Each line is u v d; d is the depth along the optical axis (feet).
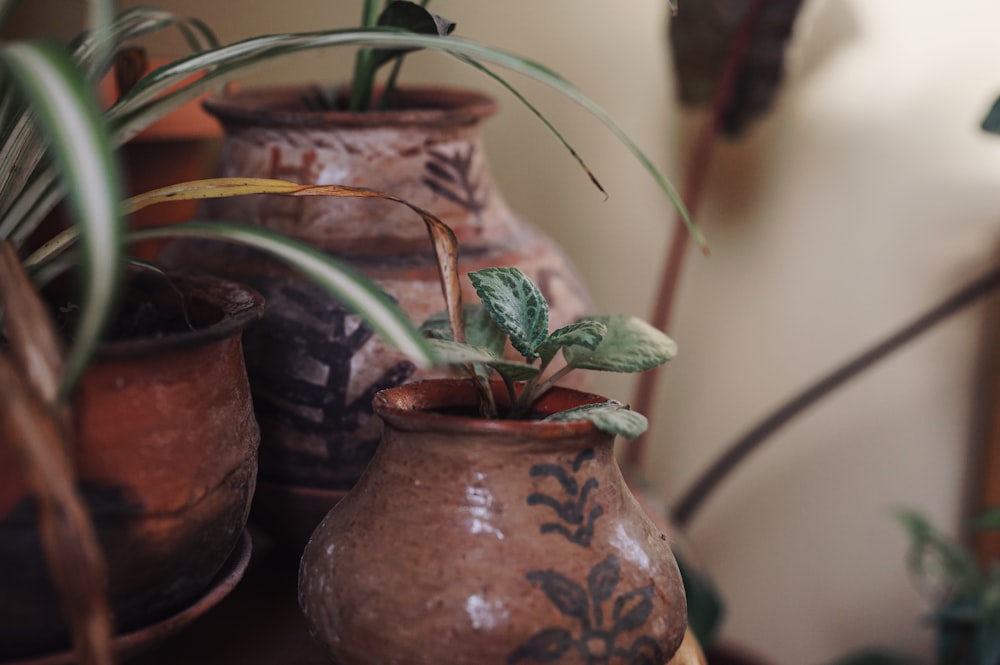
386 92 2.10
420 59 2.98
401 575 1.38
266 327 1.83
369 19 1.94
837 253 3.94
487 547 1.38
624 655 1.39
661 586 1.44
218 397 1.45
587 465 1.44
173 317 1.68
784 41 3.31
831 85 3.79
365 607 1.39
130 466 1.33
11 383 1.11
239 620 1.83
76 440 1.30
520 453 1.40
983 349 4.09
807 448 4.19
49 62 1.09
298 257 1.31
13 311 1.18
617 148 3.59
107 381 1.31
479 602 1.35
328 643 1.44
